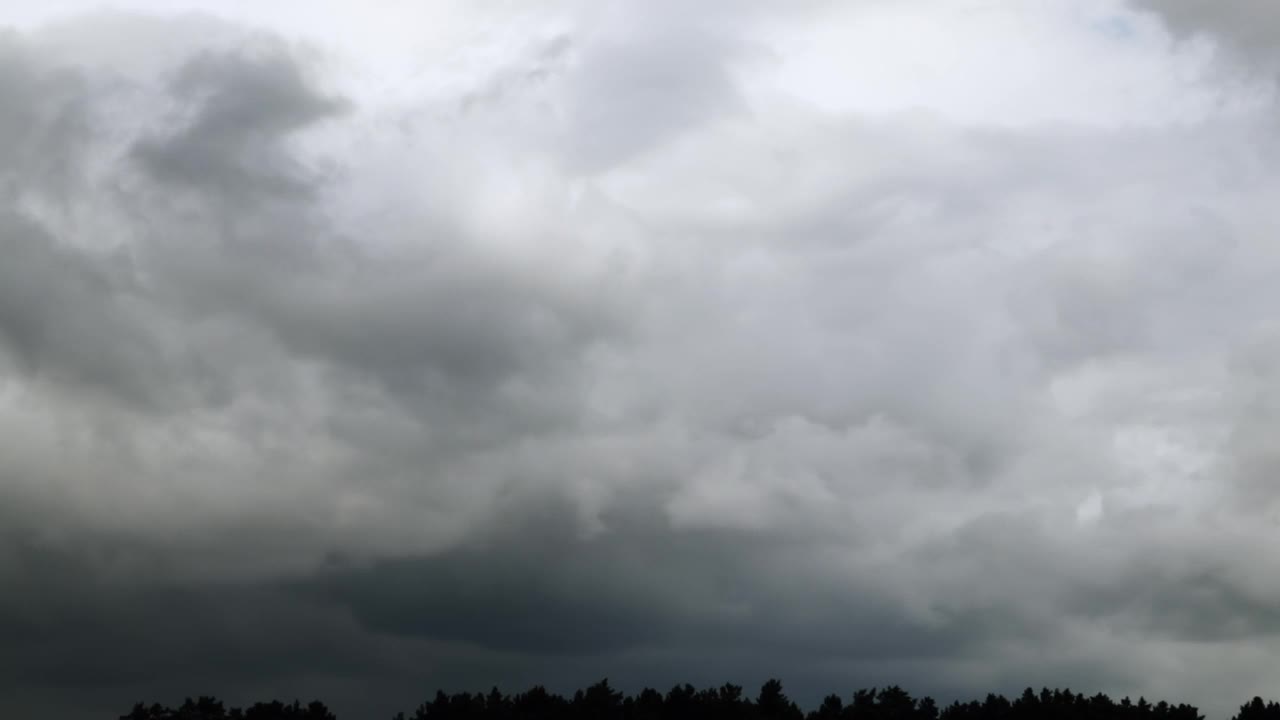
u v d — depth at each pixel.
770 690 124.31
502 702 120.50
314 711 122.69
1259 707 121.94
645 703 122.00
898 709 122.94
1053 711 121.94
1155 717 121.75
